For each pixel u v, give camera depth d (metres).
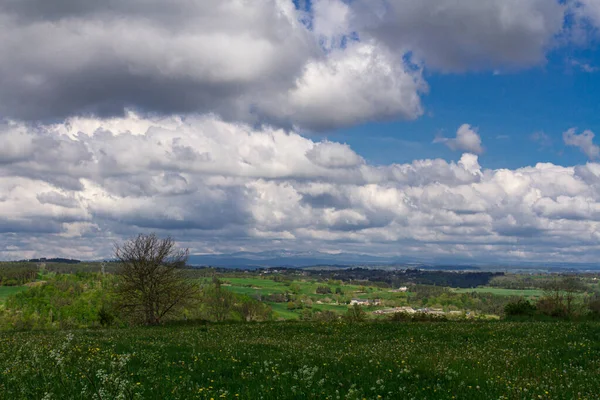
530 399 11.95
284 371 14.70
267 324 40.59
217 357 17.52
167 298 61.03
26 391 11.16
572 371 16.61
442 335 28.98
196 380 13.60
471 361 18.36
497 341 25.44
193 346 20.89
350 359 17.88
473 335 28.34
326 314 135.75
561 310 51.41
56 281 119.88
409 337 28.50
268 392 11.83
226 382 13.21
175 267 61.44
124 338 25.53
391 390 12.51
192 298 63.59
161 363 15.95
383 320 45.72
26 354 16.09
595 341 24.47
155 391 11.80
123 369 14.09
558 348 22.36
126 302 60.12
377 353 20.23
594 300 57.06
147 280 59.53
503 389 13.04
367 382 13.42
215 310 96.25
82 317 94.12
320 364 16.44
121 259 59.72
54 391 11.17
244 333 31.81
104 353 17.45
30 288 112.12
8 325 93.81
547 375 15.82
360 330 33.12
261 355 18.47
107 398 9.82
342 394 11.73
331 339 27.95
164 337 27.00
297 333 32.25
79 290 110.31
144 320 60.25
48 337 26.05
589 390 13.34
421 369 15.55
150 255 60.09
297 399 11.35
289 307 148.38
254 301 111.31
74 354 16.78
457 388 12.89
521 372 16.45
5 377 12.54
